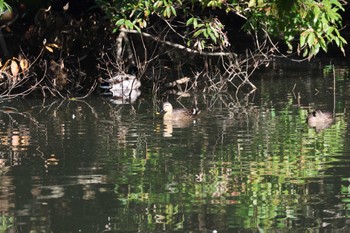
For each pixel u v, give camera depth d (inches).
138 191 472.7
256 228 405.1
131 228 408.2
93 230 405.4
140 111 794.8
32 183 492.4
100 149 591.8
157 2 779.4
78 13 1187.9
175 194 466.0
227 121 717.3
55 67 1023.6
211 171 518.6
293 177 500.7
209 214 428.8
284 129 670.5
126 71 1044.5
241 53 1245.7
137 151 582.2
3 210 438.3
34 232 402.9
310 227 406.9
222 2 781.3
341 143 604.4
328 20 673.6
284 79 1042.1
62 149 591.8
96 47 1109.7
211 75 1075.9
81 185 486.6
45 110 811.4
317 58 1268.5
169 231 402.6
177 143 613.0
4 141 627.5
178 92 955.3
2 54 1056.8
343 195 459.2
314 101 838.5
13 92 952.3
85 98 910.4
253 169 523.8
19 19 1123.9
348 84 967.6
